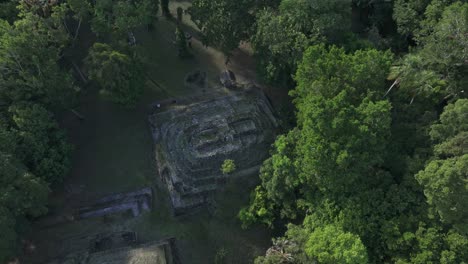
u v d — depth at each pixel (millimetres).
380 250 44750
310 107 46188
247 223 54125
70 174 61688
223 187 59781
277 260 47031
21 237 54000
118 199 59812
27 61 56719
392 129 50219
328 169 45062
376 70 49656
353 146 44188
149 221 58281
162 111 67375
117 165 62844
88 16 71812
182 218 58562
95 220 57906
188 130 63562
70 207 58781
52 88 57781
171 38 77812
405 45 66625
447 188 39188
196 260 55281
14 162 50969
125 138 65562
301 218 55750
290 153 51875
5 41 53625
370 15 74750
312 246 43562
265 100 68375
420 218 43969
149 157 63719
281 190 52156
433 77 49469
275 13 63625
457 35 49969
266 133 63750
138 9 66688
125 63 60219
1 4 63406
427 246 41469
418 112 50688
